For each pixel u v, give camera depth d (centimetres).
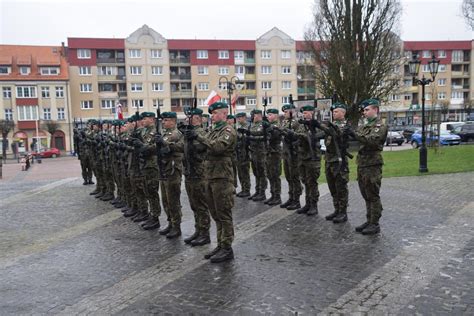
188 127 738
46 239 902
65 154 5359
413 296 528
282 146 1092
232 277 622
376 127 782
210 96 1708
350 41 2742
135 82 6028
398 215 936
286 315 494
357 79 2684
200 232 805
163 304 543
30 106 5594
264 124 1124
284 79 6512
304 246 754
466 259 646
